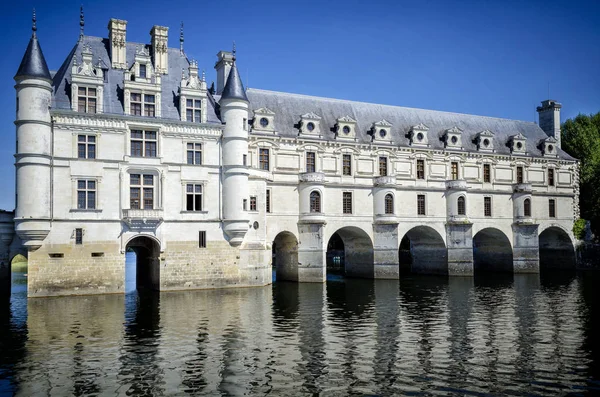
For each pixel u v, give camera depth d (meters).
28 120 44.47
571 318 36.75
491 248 76.25
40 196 44.56
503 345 28.72
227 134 52.34
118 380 22.50
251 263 53.44
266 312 38.50
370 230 64.38
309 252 59.38
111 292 47.16
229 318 36.06
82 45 51.47
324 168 62.16
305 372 23.72
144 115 49.56
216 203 51.91
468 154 71.12
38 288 44.69
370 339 30.06
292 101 65.25
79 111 46.78
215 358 25.84
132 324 33.66
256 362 25.20
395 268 63.31
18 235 44.47
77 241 46.31
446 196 69.25
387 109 71.56
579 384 22.09
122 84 50.31
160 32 53.00
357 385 21.98
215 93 63.69
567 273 71.88
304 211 59.91
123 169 48.12
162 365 24.64
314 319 36.09
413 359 25.89
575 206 78.06
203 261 51.00
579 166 80.94
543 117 82.75
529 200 73.50
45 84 45.44
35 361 25.19
